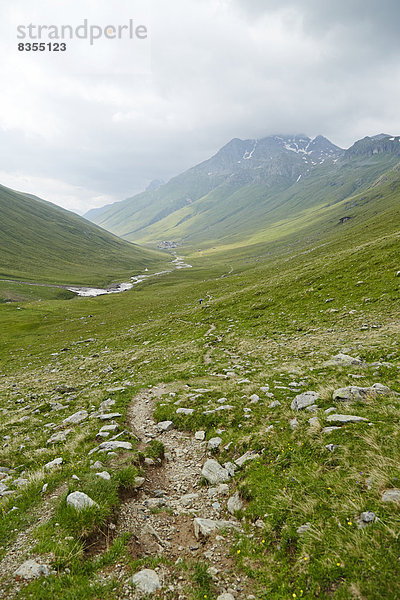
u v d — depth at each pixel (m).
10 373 36.59
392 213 127.31
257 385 15.30
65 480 8.62
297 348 22.91
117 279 194.38
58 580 5.50
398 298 28.89
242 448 10.08
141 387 19.81
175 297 90.94
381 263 40.41
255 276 92.12
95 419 14.52
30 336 64.75
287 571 5.47
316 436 8.91
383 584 4.67
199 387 17.94
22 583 5.42
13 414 19.20
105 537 6.75
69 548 6.15
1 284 135.00
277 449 9.05
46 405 19.42
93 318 77.94
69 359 39.31
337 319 28.66
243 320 39.19
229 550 6.34
